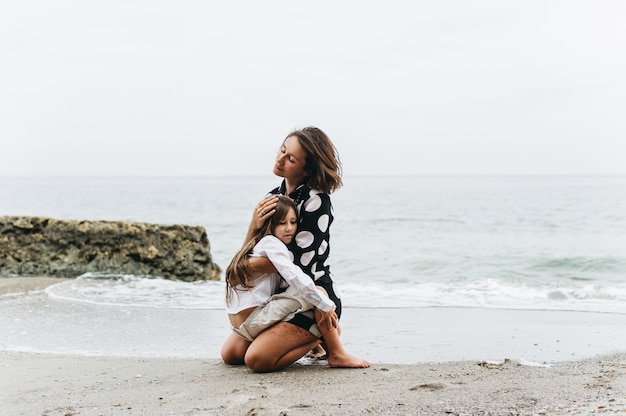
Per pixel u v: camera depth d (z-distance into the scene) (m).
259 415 3.06
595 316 6.45
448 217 24.27
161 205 34.06
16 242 9.88
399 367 4.22
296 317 4.03
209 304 7.47
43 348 5.18
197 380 3.88
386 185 78.75
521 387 3.47
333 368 4.16
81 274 9.67
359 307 7.18
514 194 45.84
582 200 36.31
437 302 7.55
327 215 4.12
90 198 43.75
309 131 4.15
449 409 3.05
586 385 3.47
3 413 3.22
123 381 3.91
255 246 4.09
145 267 9.76
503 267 11.01
